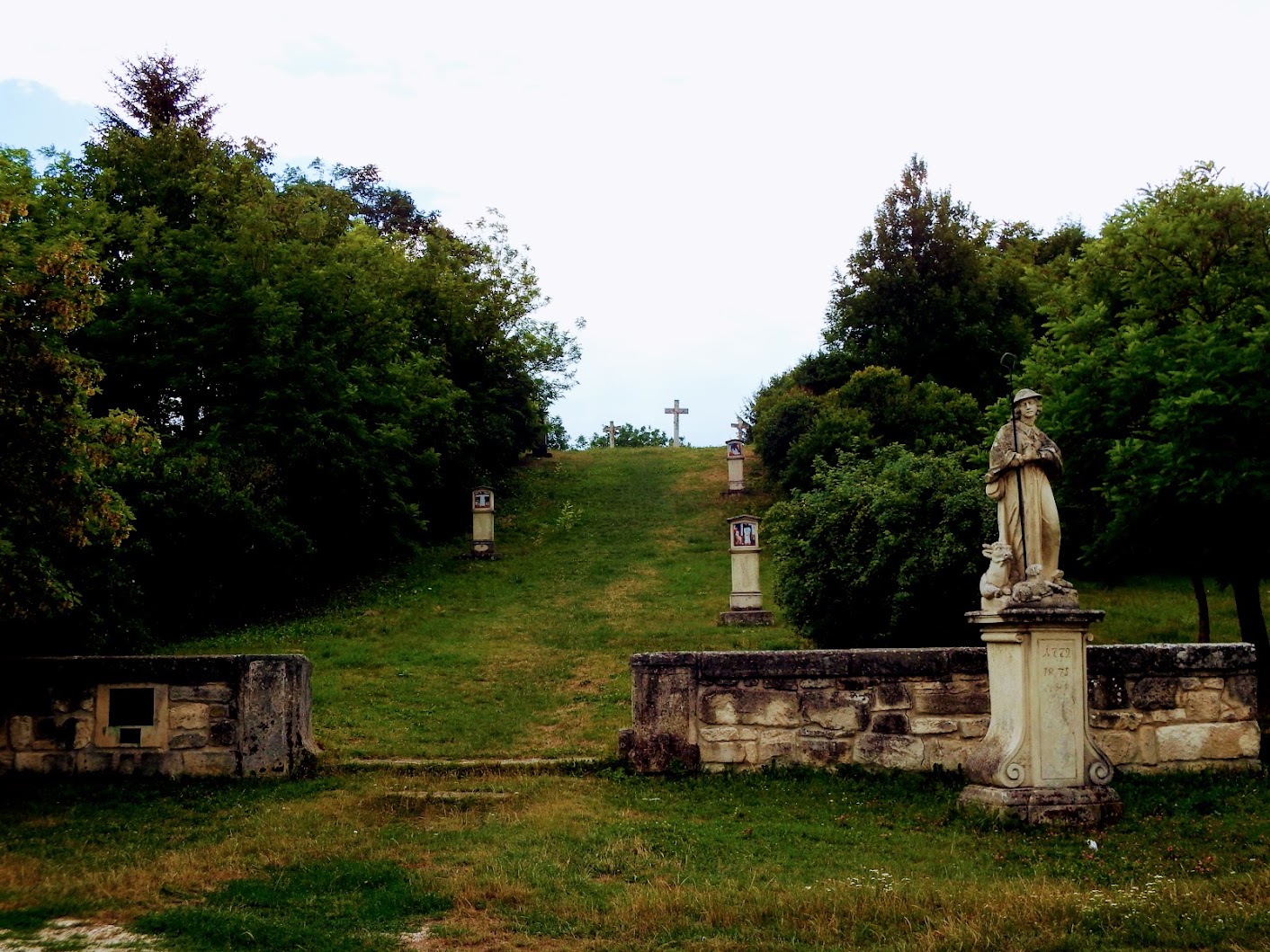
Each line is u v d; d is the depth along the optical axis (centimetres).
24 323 1152
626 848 930
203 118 3622
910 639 1756
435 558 3189
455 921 761
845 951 693
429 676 1862
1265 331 1611
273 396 2497
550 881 840
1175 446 1661
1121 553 1897
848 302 4600
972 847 940
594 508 3941
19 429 1140
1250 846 926
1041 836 966
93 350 2422
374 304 2983
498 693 1744
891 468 1886
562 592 2756
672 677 1212
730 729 1205
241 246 2623
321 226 3148
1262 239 1842
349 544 2834
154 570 2164
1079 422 1873
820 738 1194
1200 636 1870
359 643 2136
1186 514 1783
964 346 4353
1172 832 974
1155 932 709
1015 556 1042
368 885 841
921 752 1172
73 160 2584
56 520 1188
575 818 1038
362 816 1048
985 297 4441
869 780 1162
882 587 1780
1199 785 1134
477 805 1090
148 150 2825
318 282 2747
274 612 2469
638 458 4966
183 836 994
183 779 1192
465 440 3703
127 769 1195
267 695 1213
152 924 745
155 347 2511
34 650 1578
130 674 1205
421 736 1452
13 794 1149
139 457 2155
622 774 1201
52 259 1161
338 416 2669
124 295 2459
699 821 1034
